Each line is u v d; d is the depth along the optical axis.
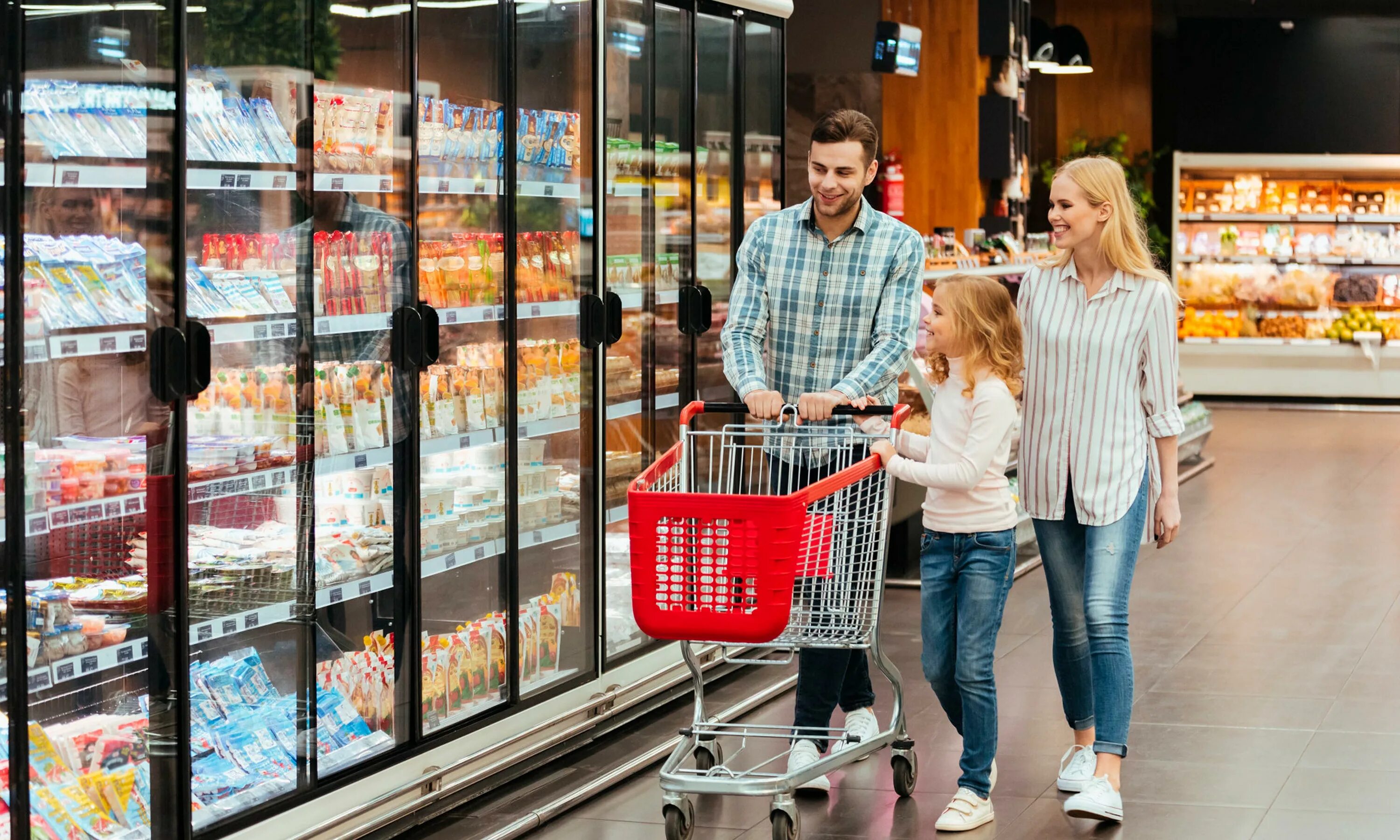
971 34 9.61
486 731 4.11
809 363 4.21
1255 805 3.97
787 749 4.47
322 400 3.62
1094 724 4.15
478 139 4.06
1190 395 10.43
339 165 3.60
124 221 3.00
